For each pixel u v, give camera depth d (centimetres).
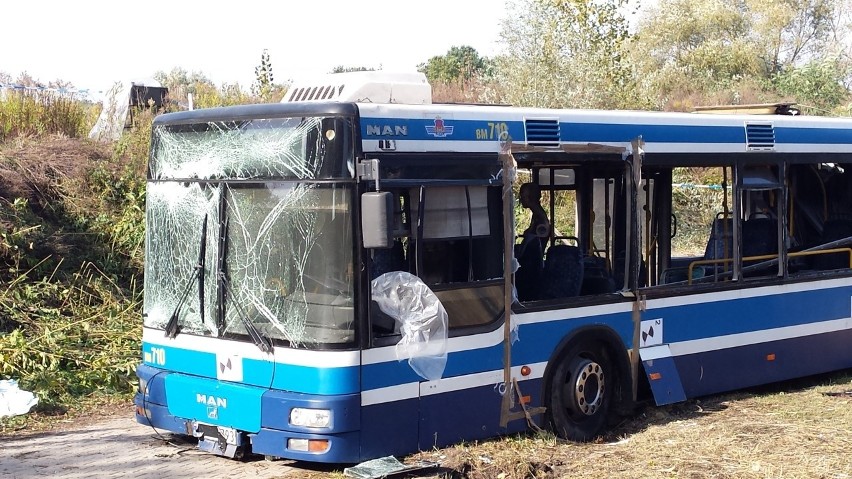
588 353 905
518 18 2453
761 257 1077
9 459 816
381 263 745
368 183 729
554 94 2330
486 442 820
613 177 940
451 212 790
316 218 734
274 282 751
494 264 820
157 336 830
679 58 4606
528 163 902
